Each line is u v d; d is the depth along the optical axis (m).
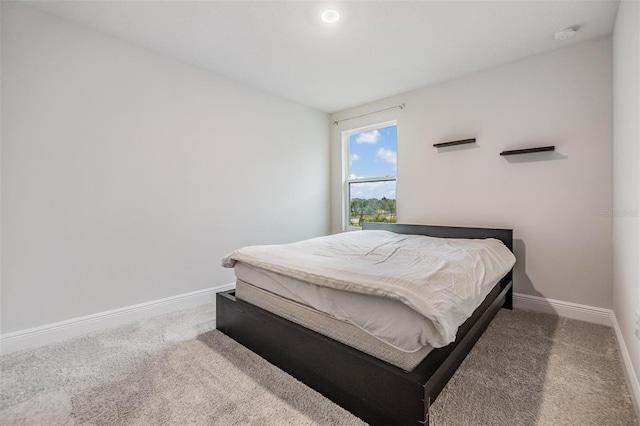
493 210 2.85
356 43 2.38
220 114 2.97
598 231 2.33
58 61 2.03
